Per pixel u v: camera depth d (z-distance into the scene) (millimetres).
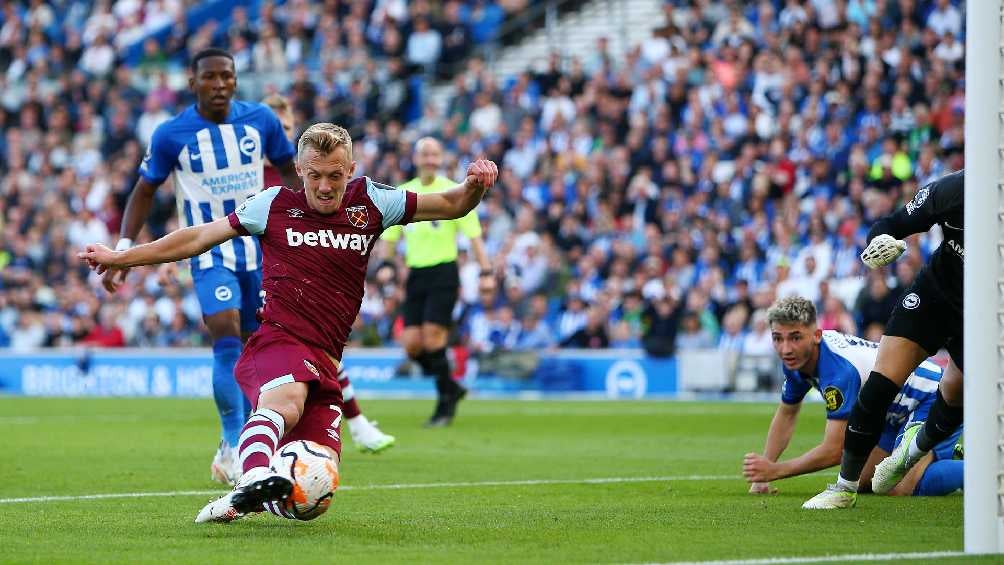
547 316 31703
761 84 33094
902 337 9117
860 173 28984
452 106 37219
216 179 12305
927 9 32281
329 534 8312
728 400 27750
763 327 28062
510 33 41031
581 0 41125
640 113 33594
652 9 40062
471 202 8656
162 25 45062
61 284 36906
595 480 12320
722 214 30688
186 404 27781
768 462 10391
